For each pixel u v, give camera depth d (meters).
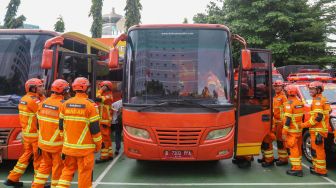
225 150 6.98
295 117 7.47
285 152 8.38
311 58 27.05
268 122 7.77
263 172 7.81
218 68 7.24
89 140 5.42
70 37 9.01
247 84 7.57
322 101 7.36
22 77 7.78
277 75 18.38
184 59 7.24
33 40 8.00
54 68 7.76
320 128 7.43
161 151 6.83
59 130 5.74
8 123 7.16
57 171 5.91
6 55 7.89
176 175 7.55
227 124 7.00
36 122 6.43
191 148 6.81
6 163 8.47
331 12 28.53
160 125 6.83
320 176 7.52
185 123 6.80
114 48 7.12
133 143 6.95
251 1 27.58
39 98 6.68
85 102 5.39
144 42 7.35
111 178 7.30
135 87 7.18
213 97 7.09
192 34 7.38
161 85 7.14
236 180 7.18
